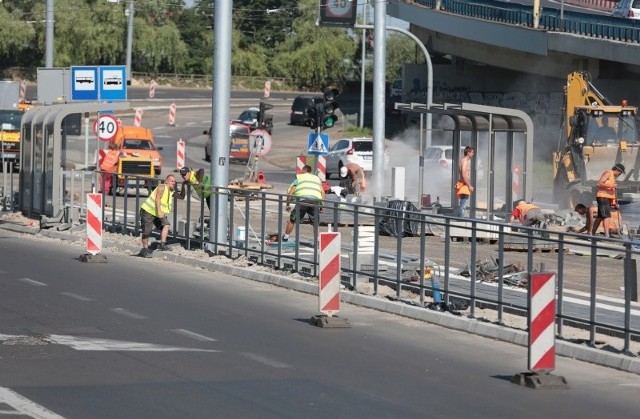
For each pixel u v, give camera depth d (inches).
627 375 831.1
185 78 7076.8
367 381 764.6
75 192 1984.5
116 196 1745.8
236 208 1504.7
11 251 1528.1
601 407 717.3
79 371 759.1
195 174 1711.4
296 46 7190.0
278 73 7165.4
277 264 1331.2
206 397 691.4
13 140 3088.1
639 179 2145.7
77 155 3538.4
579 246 953.5
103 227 1769.2
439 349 907.4
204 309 1064.8
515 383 780.6
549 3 4397.1
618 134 2161.7
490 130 1845.5
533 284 778.8
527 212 1745.8
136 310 1042.7
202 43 7303.2
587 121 2158.0
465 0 4077.3
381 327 1002.7
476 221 1017.5
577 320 927.0
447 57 5027.1
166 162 3582.7
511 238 1189.1
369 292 1170.0
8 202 2193.7
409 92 4830.2
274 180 3157.0
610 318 966.4
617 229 1785.2
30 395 681.6
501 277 997.2
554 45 3560.5
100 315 1005.8
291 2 7755.9
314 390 725.9
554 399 736.3
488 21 3880.4
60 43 6466.5
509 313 1038.4
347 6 2165.4
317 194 1622.8
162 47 6776.6
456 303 1060.5
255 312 1059.9
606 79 3639.3
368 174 3154.5
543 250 1171.9
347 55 7047.2
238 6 7741.1
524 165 1881.2
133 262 1438.2
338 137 4517.7
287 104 6117.1
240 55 7180.1
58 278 1251.8
